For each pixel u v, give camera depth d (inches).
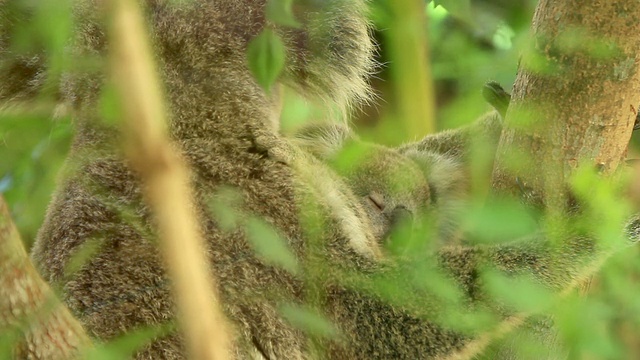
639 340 261.4
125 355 199.0
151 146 104.3
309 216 267.4
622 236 236.4
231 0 292.8
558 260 241.3
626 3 213.0
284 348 257.1
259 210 270.5
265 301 259.1
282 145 283.7
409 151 352.5
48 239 272.1
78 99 275.9
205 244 260.5
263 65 183.3
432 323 252.1
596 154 225.9
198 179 270.4
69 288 258.1
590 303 224.7
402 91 331.0
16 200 268.2
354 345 261.0
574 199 231.5
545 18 221.0
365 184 310.8
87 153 274.1
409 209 311.1
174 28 285.3
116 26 100.2
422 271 248.8
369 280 259.3
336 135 307.3
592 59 217.9
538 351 232.7
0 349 149.7
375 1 308.2
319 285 263.0
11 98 281.6
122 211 265.4
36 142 245.3
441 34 292.5
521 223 200.8
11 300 147.1
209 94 283.4
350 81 313.7
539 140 227.8
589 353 229.1
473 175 321.1
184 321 123.7
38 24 149.0
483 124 334.0
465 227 283.3
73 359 158.4
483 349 254.8
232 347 250.7
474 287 246.1
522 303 216.5
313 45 299.9
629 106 224.1
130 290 255.9
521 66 227.3
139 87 101.5
